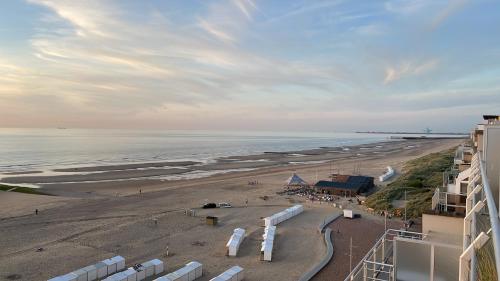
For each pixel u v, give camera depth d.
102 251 39.97
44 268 34.97
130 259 37.69
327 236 45.09
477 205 10.05
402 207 57.00
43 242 42.81
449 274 14.09
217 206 63.28
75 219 53.75
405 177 77.88
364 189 77.94
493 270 6.61
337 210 61.28
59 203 65.50
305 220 54.34
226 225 51.38
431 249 14.48
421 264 14.74
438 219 18.53
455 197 21.58
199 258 38.22
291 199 70.69
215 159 159.00
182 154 184.62
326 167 126.50
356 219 54.34
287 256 38.94
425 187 67.06
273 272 34.50
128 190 81.88
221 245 42.53
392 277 15.82
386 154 183.75
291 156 175.00
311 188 81.56
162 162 144.25
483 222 10.04
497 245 4.16
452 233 18.12
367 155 178.75
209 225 51.03
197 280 32.66
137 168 123.88
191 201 68.31
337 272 34.22
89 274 31.48
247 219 55.03
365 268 19.86
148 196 73.25
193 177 104.31
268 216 56.91
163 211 59.53
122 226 49.88
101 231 47.50
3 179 98.06
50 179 98.50
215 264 36.56
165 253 39.62
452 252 14.04
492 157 13.15
